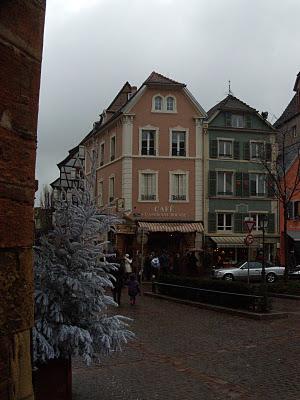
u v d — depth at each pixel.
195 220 39.84
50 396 5.84
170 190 39.62
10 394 2.57
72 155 51.12
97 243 6.39
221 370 8.25
